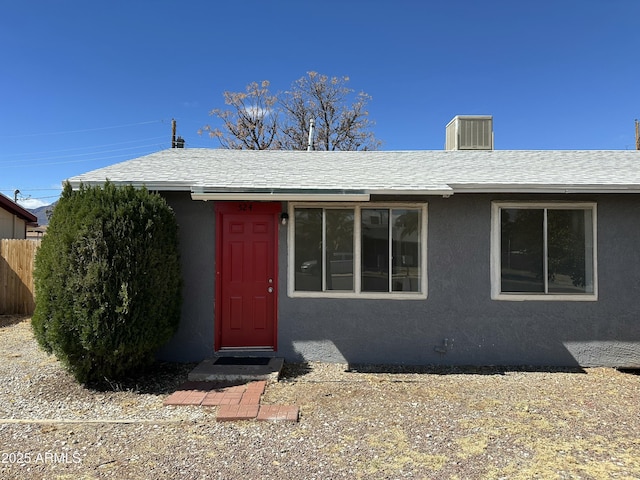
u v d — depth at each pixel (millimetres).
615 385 5574
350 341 6453
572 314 6395
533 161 7863
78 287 5016
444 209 6480
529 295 6406
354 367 6262
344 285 6512
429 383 5602
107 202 5293
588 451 3746
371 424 4293
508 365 6395
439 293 6449
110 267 5090
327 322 6465
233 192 5723
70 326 5016
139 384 5434
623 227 6406
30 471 3375
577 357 6371
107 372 5344
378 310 6457
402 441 3922
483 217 6469
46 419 4383
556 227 6469
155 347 5652
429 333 6438
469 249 6457
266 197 5754
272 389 5305
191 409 4664
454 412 4617
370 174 6824
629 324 6363
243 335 6578
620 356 6344
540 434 4086
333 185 5996
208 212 6527
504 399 5020
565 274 6445
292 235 6516
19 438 3953
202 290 6504
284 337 6488
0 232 15609
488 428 4211
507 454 3686
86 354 5168
